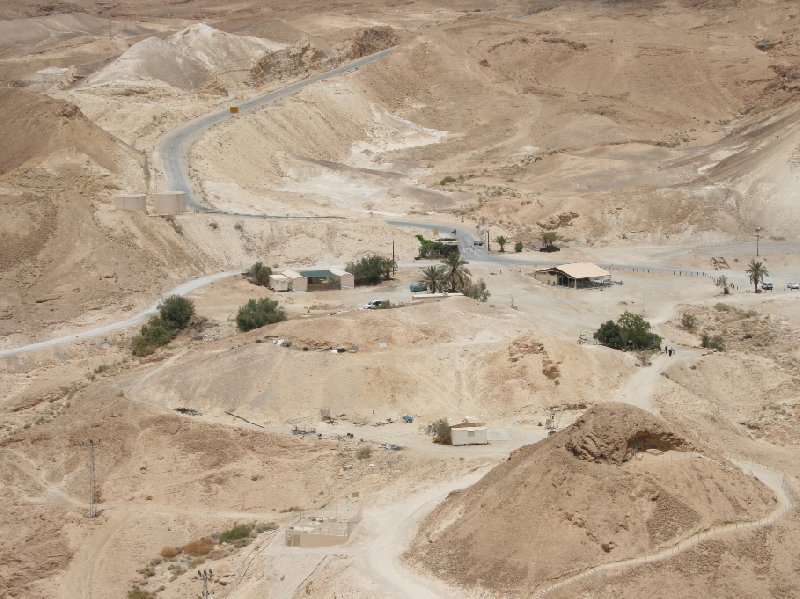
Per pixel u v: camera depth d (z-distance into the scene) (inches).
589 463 3235.7
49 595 3499.0
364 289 7081.7
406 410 4909.0
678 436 3334.2
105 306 6461.6
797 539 3169.3
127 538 3858.3
